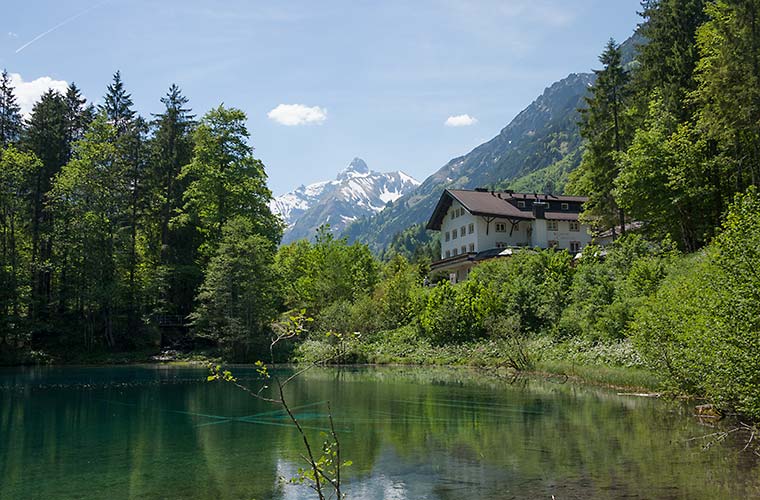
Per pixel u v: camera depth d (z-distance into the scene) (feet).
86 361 153.07
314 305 184.55
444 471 41.39
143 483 39.58
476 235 225.35
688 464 40.98
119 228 164.86
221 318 153.07
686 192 120.67
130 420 65.67
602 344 104.12
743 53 99.40
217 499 35.88
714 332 47.96
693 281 67.31
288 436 55.57
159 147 184.75
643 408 67.00
